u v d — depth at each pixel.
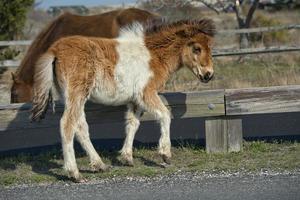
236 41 27.48
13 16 17.69
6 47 17.83
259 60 20.59
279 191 6.62
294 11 38.16
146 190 6.94
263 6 38.81
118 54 8.02
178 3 22.80
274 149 9.07
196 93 8.83
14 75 10.61
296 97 8.84
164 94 8.80
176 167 8.16
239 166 8.03
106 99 8.05
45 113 8.27
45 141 10.57
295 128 10.84
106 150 9.65
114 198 6.64
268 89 8.84
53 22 11.73
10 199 6.79
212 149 9.01
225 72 17.83
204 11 35.19
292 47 16.94
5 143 10.49
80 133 7.88
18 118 8.66
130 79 8.05
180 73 17.23
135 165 8.45
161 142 8.17
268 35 24.56
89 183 7.52
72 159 7.65
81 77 7.69
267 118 11.92
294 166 7.89
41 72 7.64
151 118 8.81
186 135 10.59
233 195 6.53
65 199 6.70
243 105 8.84
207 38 8.40
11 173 8.20
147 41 8.32
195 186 7.02
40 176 7.91
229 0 23.77
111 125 11.91
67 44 7.73
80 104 7.74
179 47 8.41
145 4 24.14
